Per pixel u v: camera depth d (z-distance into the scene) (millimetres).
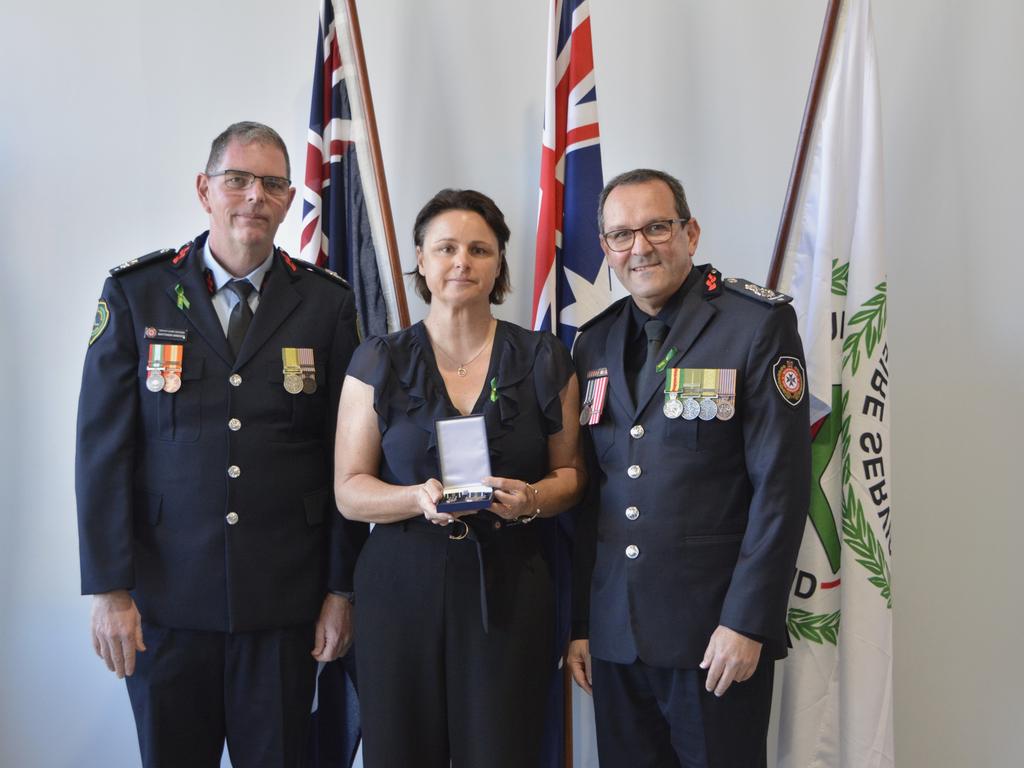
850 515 1968
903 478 2312
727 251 2371
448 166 2451
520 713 1615
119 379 1749
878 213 2023
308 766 2164
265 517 1761
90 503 1700
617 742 1745
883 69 2295
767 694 1656
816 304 2031
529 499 1591
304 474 1823
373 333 2275
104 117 2441
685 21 2373
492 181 2441
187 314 1787
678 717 1644
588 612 1804
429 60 2449
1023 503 2268
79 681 2408
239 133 1794
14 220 2430
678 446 1626
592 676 1781
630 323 1806
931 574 2305
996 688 2285
